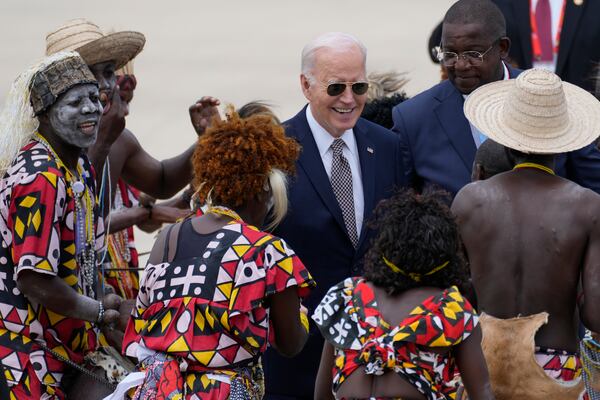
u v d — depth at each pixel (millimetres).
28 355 13469
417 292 11500
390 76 20203
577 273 12648
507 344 12492
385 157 16078
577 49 22406
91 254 13891
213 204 12547
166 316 12156
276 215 13016
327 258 15602
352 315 11570
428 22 52406
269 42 50281
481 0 16375
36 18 53656
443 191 12008
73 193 13578
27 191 13172
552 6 22609
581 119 13484
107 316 13445
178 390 11938
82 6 57062
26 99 13594
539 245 12648
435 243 11383
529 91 13125
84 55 14953
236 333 12031
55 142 13711
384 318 11438
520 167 13180
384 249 11539
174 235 12453
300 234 15516
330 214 15531
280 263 12219
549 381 12398
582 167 15977
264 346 12219
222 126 12578
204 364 12023
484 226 12906
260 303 12062
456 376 12672
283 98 40562
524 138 13141
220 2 58688
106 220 15422
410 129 16625
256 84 42938
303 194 15555
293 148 12906
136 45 15336
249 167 12391
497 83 14148
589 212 12602
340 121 15516
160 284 12258
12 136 13586
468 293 13656
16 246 13172
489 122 13539
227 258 12109
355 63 15406
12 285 13438
